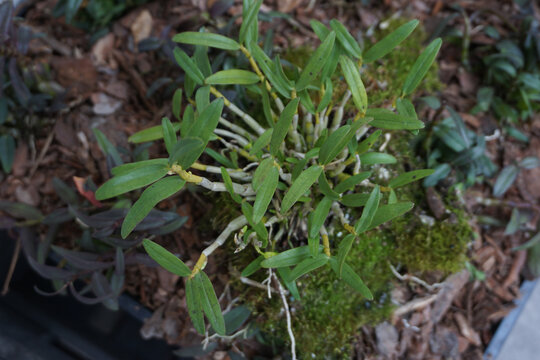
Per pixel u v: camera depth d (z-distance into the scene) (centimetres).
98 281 44
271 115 41
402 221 47
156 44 51
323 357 45
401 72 52
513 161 53
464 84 56
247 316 44
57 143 51
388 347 46
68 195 47
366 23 56
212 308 35
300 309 45
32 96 49
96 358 52
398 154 48
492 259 51
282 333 45
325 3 57
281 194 43
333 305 45
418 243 47
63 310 53
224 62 48
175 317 47
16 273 53
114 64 53
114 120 51
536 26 56
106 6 54
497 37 56
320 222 37
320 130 43
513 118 54
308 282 45
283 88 40
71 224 49
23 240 46
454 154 49
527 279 52
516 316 51
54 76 52
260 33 54
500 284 51
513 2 59
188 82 43
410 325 47
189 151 32
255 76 41
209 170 39
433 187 48
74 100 52
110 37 54
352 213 45
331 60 41
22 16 55
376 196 36
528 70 55
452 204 48
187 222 47
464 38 55
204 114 33
